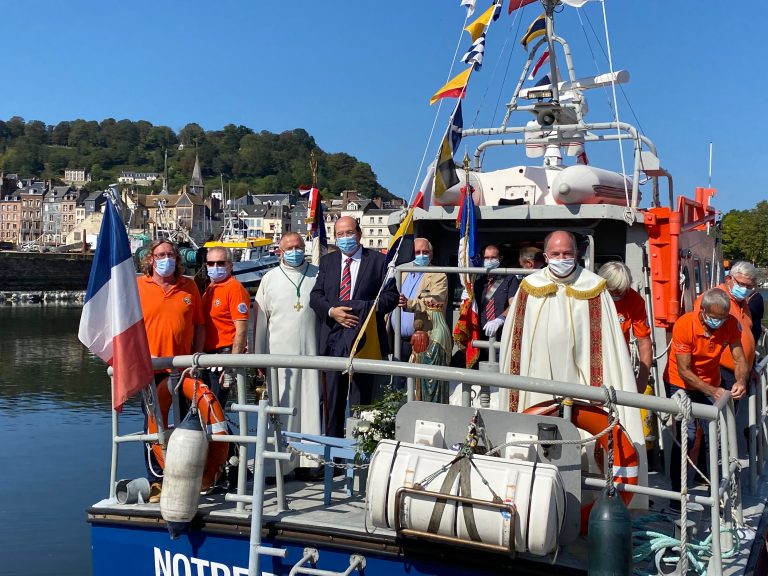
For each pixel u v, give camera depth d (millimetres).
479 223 6852
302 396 5430
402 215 6902
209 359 4305
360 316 5273
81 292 67250
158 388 4742
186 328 5043
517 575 3705
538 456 3764
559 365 4230
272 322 5551
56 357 26797
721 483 4008
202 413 4469
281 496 4379
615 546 3424
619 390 3707
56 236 165875
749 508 4965
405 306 5871
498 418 3824
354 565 3963
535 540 3393
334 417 5520
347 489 4723
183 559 4305
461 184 6699
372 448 4359
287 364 4117
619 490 3760
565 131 7012
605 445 4062
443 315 5875
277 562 4121
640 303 4848
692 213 7129
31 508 10594
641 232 6293
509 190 6793
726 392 4285
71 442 14195
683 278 6730
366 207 123812
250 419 8547
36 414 16828
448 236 7281
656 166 6844
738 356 4863
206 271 5832
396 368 3934
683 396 3658
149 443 4766
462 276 6324
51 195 167375
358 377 5465
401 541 3867
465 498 3465
